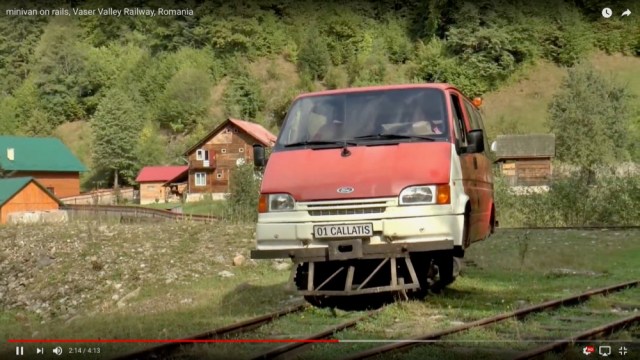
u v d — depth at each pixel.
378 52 112.44
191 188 76.06
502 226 25.42
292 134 8.98
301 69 111.25
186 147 94.38
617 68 93.69
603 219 25.50
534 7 100.50
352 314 8.37
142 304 12.66
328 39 115.38
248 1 113.06
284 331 7.49
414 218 7.81
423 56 106.00
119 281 17.70
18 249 22.62
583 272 13.32
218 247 19.70
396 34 114.62
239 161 29.22
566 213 25.89
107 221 29.69
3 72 107.06
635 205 25.48
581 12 101.62
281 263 16.45
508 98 96.12
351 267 8.12
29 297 18.31
